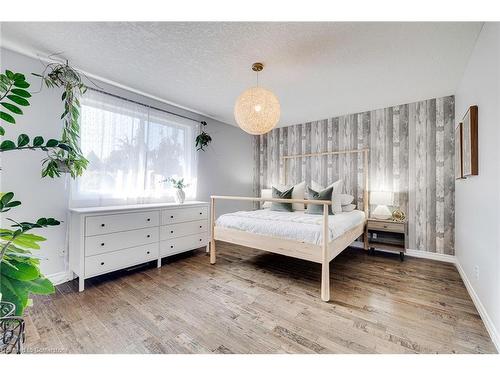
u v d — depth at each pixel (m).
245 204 4.88
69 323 1.64
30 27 1.76
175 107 3.50
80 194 2.49
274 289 2.21
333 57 2.14
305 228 2.24
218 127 4.28
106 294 2.09
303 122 4.34
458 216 2.78
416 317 1.74
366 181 3.61
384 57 2.13
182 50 2.05
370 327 1.62
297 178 4.44
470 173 1.97
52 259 2.30
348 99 3.19
